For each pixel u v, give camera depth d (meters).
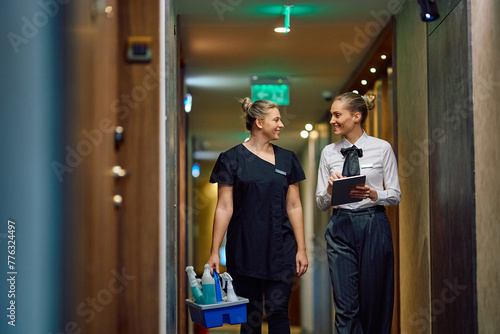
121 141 3.09
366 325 3.88
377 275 3.81
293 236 3.88
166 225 3.09
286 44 5.96
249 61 6.59
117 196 3.09
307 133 10.00
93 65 3.10
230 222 3.90
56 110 3.08
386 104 6.08
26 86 3.06
